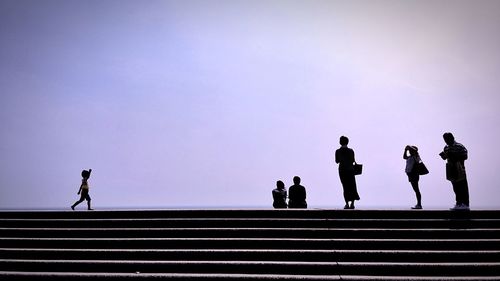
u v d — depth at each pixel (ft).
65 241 22.98
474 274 18.78
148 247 22.66
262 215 25.75
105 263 20.17
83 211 26.43
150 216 26.17
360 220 24.32
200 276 18.57
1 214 26.53
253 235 23.57
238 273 19.57
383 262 20.18
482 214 24.13
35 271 20.25
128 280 18.66
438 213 24.52
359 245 21.77
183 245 22.57
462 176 26.20
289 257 20.74
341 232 23.15
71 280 18.81
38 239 23.15
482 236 22.36
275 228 24.29
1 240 23.24
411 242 21.58
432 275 18.86
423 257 20.22
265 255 20.88
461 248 21.25
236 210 25.91
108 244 22.88
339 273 19.24
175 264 19.92
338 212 25.23
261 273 19.56
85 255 21.50
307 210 25.43
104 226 25.40
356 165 30.32
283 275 18.83
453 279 17.90
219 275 18.69
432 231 22.63
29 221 25.68
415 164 29.84
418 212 24.68
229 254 21.04
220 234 23.73
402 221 24.02
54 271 20.17
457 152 26.61
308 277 18.28
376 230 22.99
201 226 24.99
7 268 20.36
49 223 25.61
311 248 21.94
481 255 20.04
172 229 24.03
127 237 24.08
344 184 29.91
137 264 20.07
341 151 30.32
